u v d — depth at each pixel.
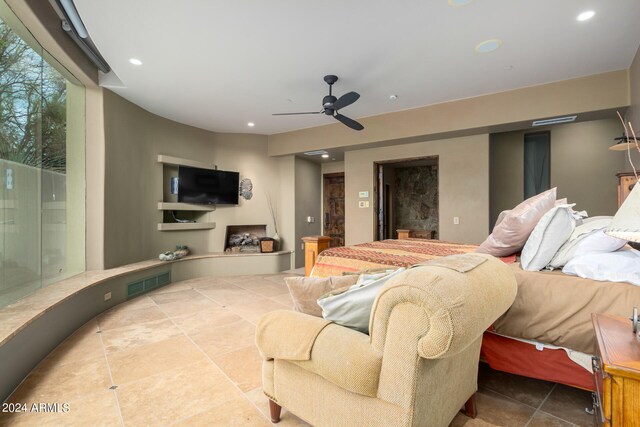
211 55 3.11
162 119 4.98
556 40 2.85
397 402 1.06
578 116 3.75
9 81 2.55
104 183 3.75
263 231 6.32
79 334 2.80
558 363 1.57
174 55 3.10
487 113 4.14
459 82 3.75
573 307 1.51
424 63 3.28
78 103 3.62
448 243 3.50
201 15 2.48
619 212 1.02
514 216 1.93
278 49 3.00
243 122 5.33
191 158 5.47
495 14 2.47
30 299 2.61
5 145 2.51
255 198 6.13
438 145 4.88
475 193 4.59
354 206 5.67
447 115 4.41
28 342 2.16
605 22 2.58
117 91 3.94
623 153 4.15
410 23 2.59
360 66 3.35
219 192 5.64
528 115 3.88
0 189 2.46
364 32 2.72
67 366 2.21
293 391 1.40
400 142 5.03
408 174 7.84
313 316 1.44
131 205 4.30
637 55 3.04
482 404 1.71
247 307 3.61
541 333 1.57
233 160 5.99
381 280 1.25
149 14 2.46
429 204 7.59
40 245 2.94
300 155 6.20
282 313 1.47
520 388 1.87
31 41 2.73
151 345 2.56
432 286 1.00
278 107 4.61
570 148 4.77
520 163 5.15
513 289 1.42
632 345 0.99
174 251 5.13
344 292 1.31
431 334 0.97
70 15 2.56
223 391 1.89
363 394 1.12
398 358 1.05
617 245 1.59
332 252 2.80
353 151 5.69
